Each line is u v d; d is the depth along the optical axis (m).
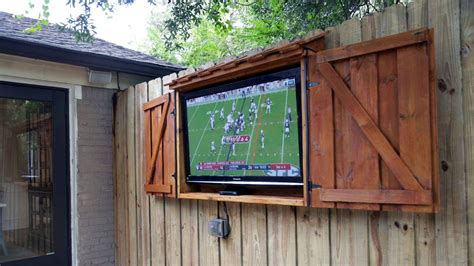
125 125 4.16
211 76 2.78
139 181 3.89
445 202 1.74
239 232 2.77
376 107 1.89
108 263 4.30
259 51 2.66
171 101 3.27
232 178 2.69
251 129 2.55
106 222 4.32
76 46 4.28
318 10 4.67
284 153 2.34
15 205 3.81
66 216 4.08
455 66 1.72
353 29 2.10
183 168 3.13
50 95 4.03
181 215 3.32
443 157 1.75
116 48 5.00
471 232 1.66
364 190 1.92
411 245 1.86
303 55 2.17
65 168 4.10
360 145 1.95
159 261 3.58
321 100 2.12
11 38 3.47
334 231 2.18
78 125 4.16
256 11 5.96
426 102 1.72
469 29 1.68
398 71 1.82
